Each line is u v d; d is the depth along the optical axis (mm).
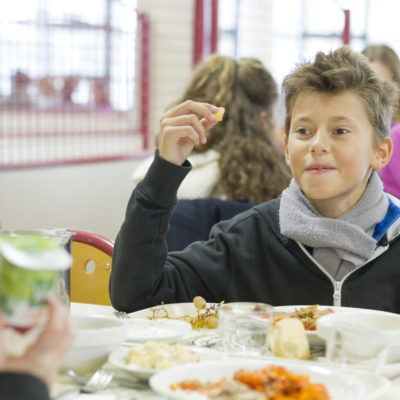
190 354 1003
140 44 4715
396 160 2959
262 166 2379
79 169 4188
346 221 1485
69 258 742
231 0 5328
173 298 1488
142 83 4762
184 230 2180
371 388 900
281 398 833
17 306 716
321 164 1415
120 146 4707
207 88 2463
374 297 1470
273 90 2486
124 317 1308
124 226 1367
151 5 4730
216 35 5086
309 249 1518
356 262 1465
